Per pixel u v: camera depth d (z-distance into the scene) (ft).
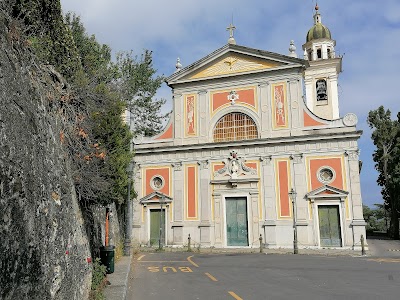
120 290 33.96
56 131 25.80
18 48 19.93
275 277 46.55
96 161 33.04
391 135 143.64
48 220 20.62
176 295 35.76
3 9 20.12
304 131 93.76
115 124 35.22
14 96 17.71
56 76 28.81
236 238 94.99
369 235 158.71
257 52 99.09
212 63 103.50
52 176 22.65
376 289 38.14
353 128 90.12
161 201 100.12
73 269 25.36
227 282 43.11
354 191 87.25
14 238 15.48
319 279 44.75
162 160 102.89
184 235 97.66
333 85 125.08
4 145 15.55
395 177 134.10
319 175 90.38
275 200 92.63
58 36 36.99
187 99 104.63
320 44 137.69
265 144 95.30
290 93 96.32
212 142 99.50
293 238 89.40
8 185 15.39
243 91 100.32
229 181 96.17
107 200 34.06
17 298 15.34
